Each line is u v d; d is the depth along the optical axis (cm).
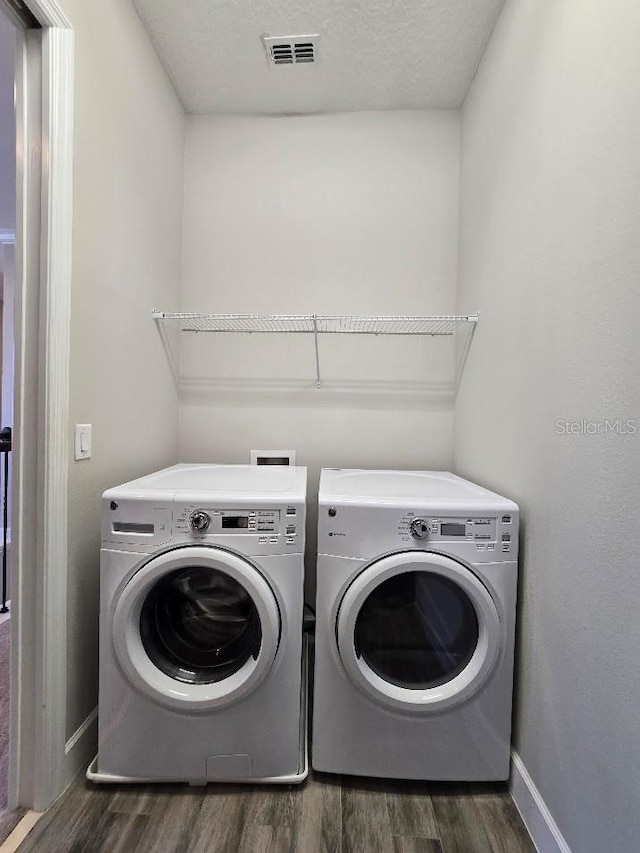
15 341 113
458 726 122
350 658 118
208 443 210
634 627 79
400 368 207
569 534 101
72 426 121
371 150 205
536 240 122
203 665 128
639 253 80
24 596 114
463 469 189
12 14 107
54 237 112
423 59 174
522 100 133
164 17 157
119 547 119
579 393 99
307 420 209
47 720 113
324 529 123
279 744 122
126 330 154
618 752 83
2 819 110
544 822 106
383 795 122
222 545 119
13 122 205
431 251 205
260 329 209
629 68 83
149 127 169
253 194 208
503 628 122
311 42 166
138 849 105
